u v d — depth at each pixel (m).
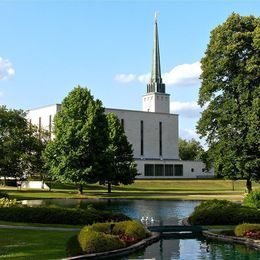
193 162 127.12
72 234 21.86
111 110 124.94
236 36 49.94
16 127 73.56
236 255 18.62
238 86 49.81
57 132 63.25
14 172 73.31
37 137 79.50
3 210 27.16
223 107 50.62
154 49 172.62
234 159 49.22
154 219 32.47
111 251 18.27
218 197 55.97
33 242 19.19
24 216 26.44
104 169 62.88
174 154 137.38
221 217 27.70
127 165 70.31
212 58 52.56
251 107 48.34
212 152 52.09
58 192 65.50
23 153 74.06
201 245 21.12
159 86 171.75
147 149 131.75
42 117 118.44
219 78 52.50
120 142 70.50
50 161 63.62
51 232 22.41
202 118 53.59
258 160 47.72
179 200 52.41
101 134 63.75
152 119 133.50
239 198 52.72
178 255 18.64
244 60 50.34
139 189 83.88
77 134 61.22
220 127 51.09
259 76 48.91
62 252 17.33
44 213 26.22
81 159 61.44
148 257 18.23
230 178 50.69
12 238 20.09
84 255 17.22
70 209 26.62
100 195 60.38
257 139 46.88
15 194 56.91
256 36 48.16
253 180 49.91
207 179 111.81
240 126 48.94
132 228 21.27
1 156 71.94
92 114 62.88
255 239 21.44
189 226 26.08
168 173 123.44
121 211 39.56
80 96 64.25
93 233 18.41
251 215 27.70
